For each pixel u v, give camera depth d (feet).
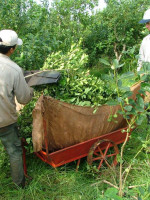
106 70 25.88
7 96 8.98
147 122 14.96
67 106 9.59
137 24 26.81
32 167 11.98
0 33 9.17
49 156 9.73
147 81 8.32
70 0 22.65
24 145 11.35
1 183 11.09
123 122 12.28
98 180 11.32
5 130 9.55
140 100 8.25
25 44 15.71
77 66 11.70
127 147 13.66
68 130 10.15
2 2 16.15
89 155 10.88
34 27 17.42
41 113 9.07
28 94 9.59
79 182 11.15
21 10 17.31
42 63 15.39
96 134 11.12
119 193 9.77
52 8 21.65
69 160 10.78
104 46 25.67
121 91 11.94
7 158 12.09
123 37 26.09
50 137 10.11
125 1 26.43
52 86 10.95
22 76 9.30
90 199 10.25
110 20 26.27
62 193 10.68
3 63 8.93
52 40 16.61
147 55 13.23
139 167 12.12
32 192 10.62
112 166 12.03
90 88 10.99
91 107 10.23
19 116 11.83
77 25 23.04
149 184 10.62
